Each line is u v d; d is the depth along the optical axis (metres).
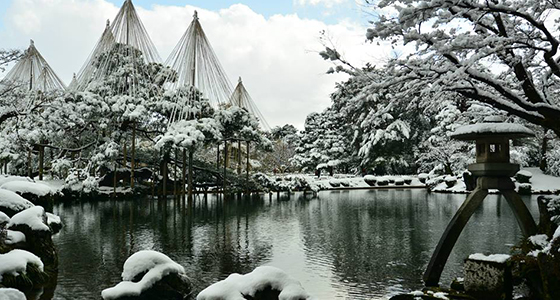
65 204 24.08
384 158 49.12
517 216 7.24
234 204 24.84
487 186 7.27
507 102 6.79
